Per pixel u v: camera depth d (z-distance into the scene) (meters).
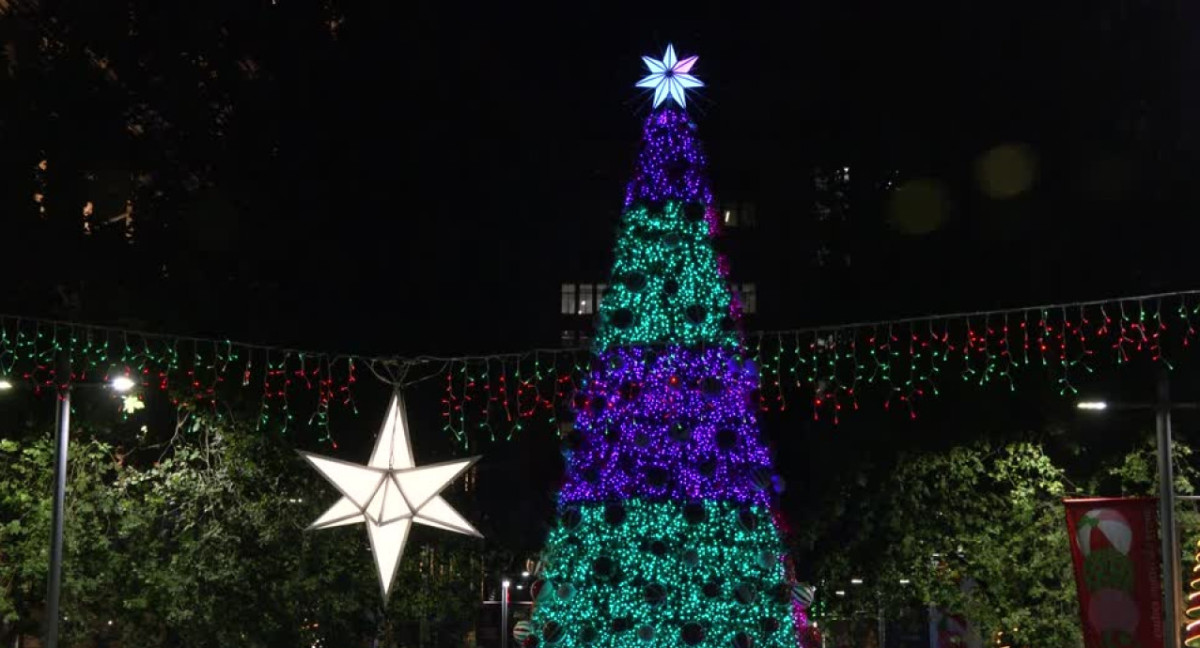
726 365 16.92
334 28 34.47
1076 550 21.42
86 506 23.59
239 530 24.25
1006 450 23.83
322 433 26.36
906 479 24.23
